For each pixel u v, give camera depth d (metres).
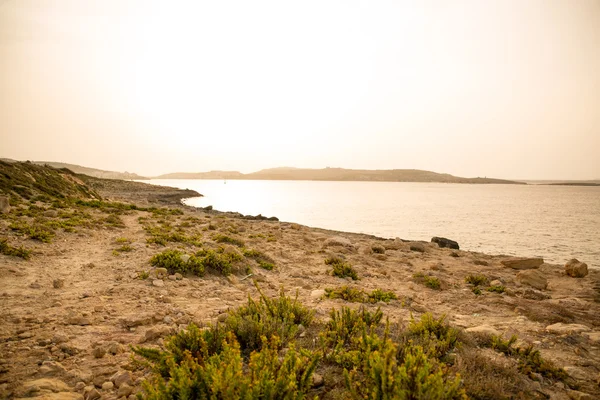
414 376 3.29
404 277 13.62
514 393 4.12
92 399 3.83
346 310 6.00
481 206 97.94
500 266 18.44
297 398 3.23
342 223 55.12
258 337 5.03
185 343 4.65
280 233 25.39
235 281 10.72
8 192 29.14
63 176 56.53
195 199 115.56
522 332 6.90
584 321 8.19
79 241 15.27
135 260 12.07
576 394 4.18
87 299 7.72
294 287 10.66
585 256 29.61
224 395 2.96
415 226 51.72
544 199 144.88
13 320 6.16
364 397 3.38
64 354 4.86
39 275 9.57
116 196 78.56
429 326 5.83
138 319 6.34
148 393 3.27
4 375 4.21
